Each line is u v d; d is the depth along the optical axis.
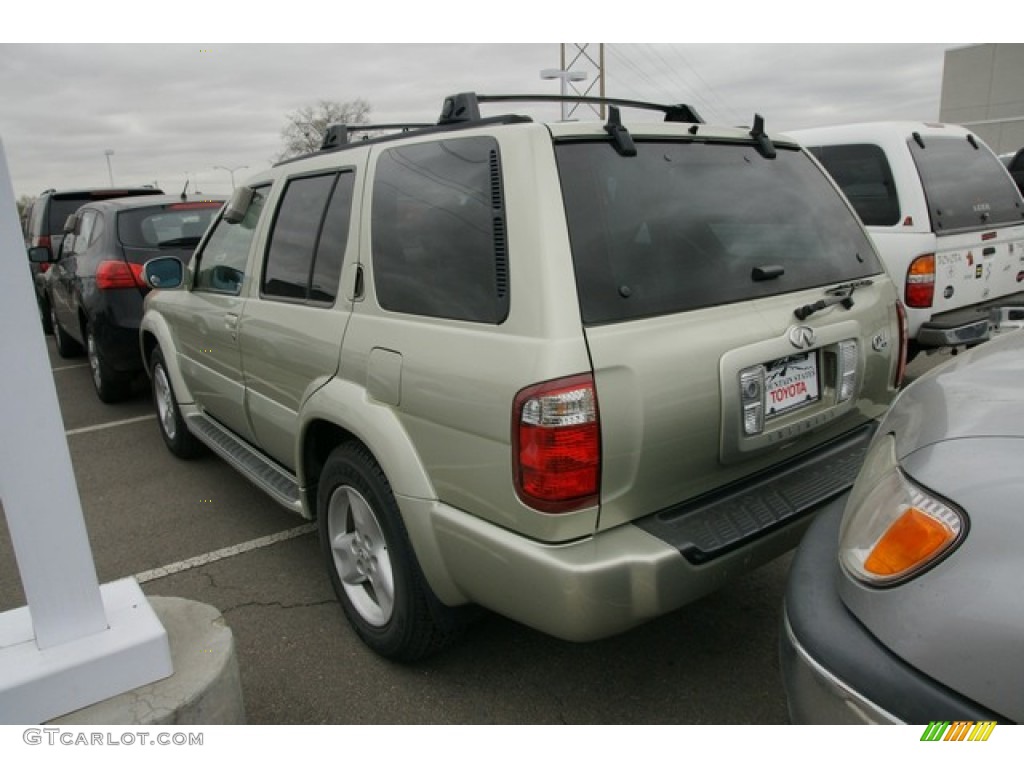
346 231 2.79
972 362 1.99
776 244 2.60
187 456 5.09
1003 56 33.19
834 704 1.54
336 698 2.59
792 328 2.40
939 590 1.43
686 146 2.53
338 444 3.07
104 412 6.59
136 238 6.22
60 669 1.80
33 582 1.82
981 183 5.82
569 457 1.95
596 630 2.00
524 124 2.19
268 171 3.59
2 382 1.74
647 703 2.50
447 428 2.21
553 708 2.49
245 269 3.58
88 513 4.33
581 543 2.03
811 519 2.34
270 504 4.36
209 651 2.03
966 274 5.46
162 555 3.78
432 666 2.73
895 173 5.34
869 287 2.84
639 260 2.19
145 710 1.84
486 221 2.18
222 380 3.91
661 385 2.07
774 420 2.39
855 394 2.67
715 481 2.31
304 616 3.14
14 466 1.78
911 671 1.44
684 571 2.06
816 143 5.84
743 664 2.69
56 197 10.14
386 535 2.53
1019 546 1.36
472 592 2.26
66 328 8.05
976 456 1.53
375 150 2.75
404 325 2.40
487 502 2.13
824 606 1.66
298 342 2.97
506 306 2.08
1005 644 1.33
